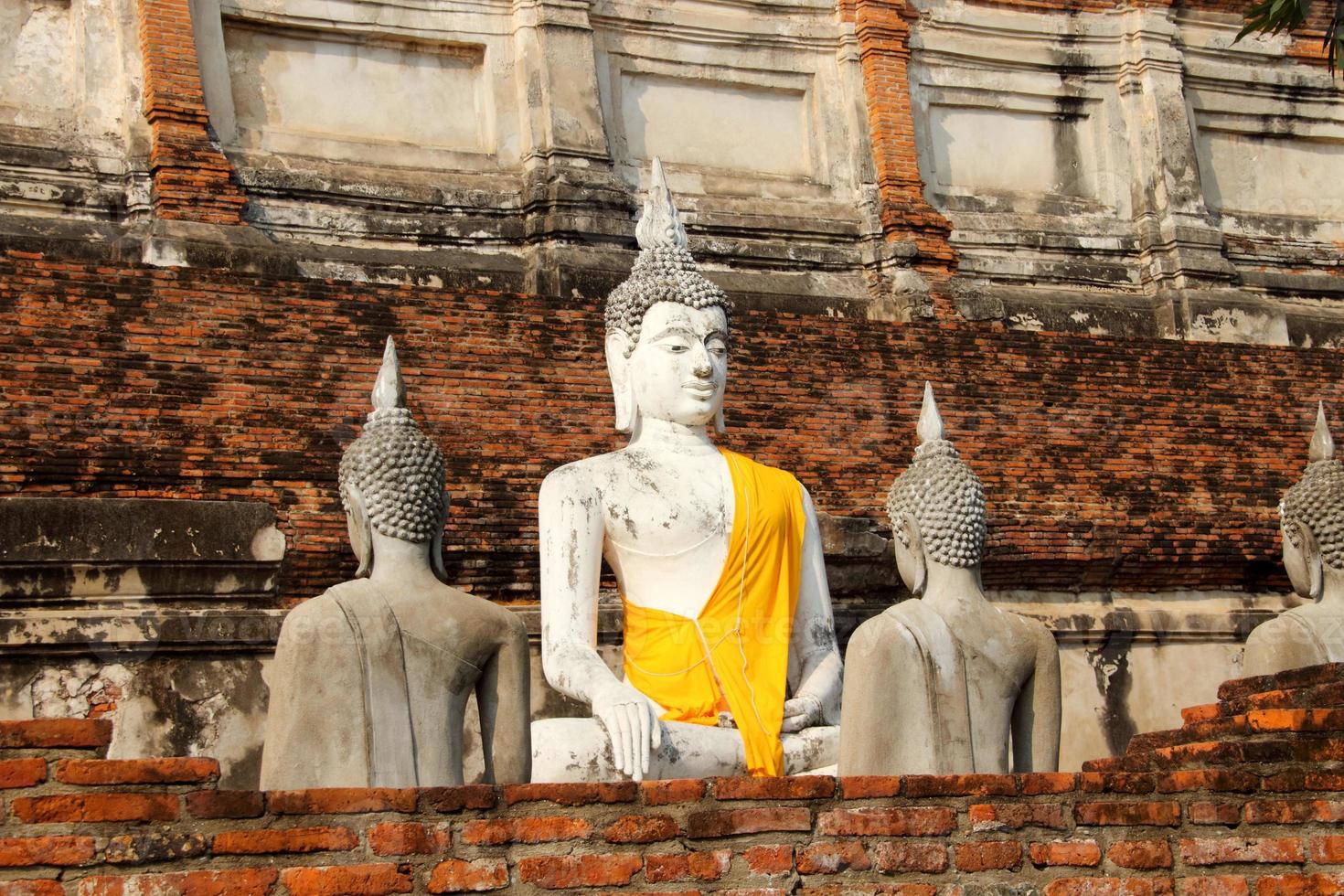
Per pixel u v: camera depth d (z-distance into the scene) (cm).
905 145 2277
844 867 795
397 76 2109
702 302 1096
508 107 2130
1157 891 823
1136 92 2398
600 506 1046
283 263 1902
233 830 730
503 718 857
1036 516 1633
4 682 1274
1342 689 907
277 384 1464
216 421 1424
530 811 773
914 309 2153
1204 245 2331
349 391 1485
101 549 1298
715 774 977
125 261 1773
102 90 1942
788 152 2277
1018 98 2384
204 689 1324
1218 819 841
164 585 1323
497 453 1509
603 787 782
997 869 812
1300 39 2488
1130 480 1697
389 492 864
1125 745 1611
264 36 2059
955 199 2323
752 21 2273
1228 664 1661
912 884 800
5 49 1923
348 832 743
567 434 1540
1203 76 2441
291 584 1378
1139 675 1633
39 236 1834
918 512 964
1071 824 828
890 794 815
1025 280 2298
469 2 2139
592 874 764
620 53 2216
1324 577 1170
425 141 2100
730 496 1060
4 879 698
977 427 1708
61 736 728
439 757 837
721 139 2248
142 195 1903
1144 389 1791
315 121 2061
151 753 1298
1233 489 1722
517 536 1450
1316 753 864
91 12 1959
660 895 770
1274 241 2423
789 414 1656
